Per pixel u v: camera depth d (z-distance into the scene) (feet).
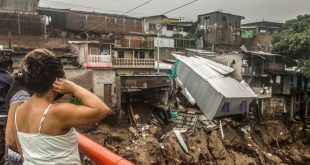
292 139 135.44
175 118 117.19
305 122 151.84
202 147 102.42
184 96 127.85
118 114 104.83
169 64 154.92
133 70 144.15
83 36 171.63
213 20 195.11
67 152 7.10
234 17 199.31
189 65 127.24
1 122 13.41
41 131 7.00
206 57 140.97
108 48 131.03
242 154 107.55
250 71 132.46
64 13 167.84
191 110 121.08
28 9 142.41
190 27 205.16
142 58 147.74
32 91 7.48
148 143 96.48
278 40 150.92
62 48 130.72
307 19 153.48
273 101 141.79
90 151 8.25
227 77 127.24
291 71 149.48
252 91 124.36
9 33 117.50
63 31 167.32
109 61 131.34
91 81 103.86
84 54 126.11
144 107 118.42
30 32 134.00
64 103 7.19
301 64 138.62
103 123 101.55
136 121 112.27
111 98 106.32
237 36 197.47
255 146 115.65
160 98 116.06
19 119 7.51
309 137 139.33
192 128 110.93
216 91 114.11
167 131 109.29
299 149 131.03
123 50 141.49
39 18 135.44
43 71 7.29
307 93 159.12
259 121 133.39
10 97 9.18
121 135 99.91
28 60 7.48
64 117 6.89
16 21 131.34
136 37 162.30
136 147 94.12
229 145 108.78
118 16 181.78
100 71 104.68
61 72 7.59
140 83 110.42
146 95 118.73
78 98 7.20
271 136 128.57
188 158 96.37
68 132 7.15
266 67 138.21
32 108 7.37
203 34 193.77
